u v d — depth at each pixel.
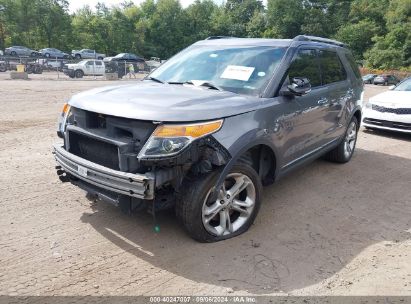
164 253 3.47
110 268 3.23
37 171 5.44
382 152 7.52
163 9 79.31
